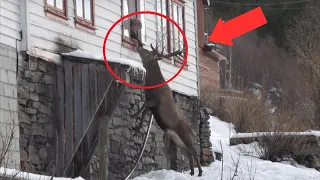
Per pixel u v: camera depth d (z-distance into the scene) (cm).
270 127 2541
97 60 1401
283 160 2081
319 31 3409
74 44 1481
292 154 2081
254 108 2733
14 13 1318
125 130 1653
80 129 1383
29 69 1338
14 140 1266
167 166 1859
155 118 1653
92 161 1512
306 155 2073
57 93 1406
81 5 1527
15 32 1316
